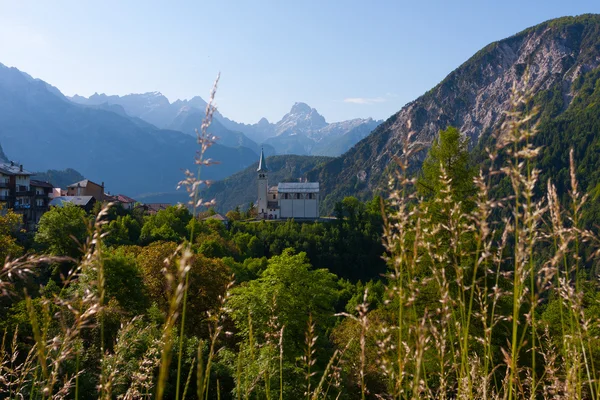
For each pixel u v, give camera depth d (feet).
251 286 60.13
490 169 5.81
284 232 263.29
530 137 5.45
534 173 5.59
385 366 6.68
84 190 290.56
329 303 61.16
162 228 178.29
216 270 86.58
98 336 27.58
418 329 6.26
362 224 274.98
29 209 212.02
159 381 4.06
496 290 6.88
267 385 9.49
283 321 46.88
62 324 5.85
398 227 6.19
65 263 51.16
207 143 5.36
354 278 247.50
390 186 6.19
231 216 343.87
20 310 25.11
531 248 5.76
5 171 197.36
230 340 46.37
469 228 6.37
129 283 68.18
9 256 5.69
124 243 155.74
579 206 5.91
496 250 6.41
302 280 58.95
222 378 38.09
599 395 6.91
